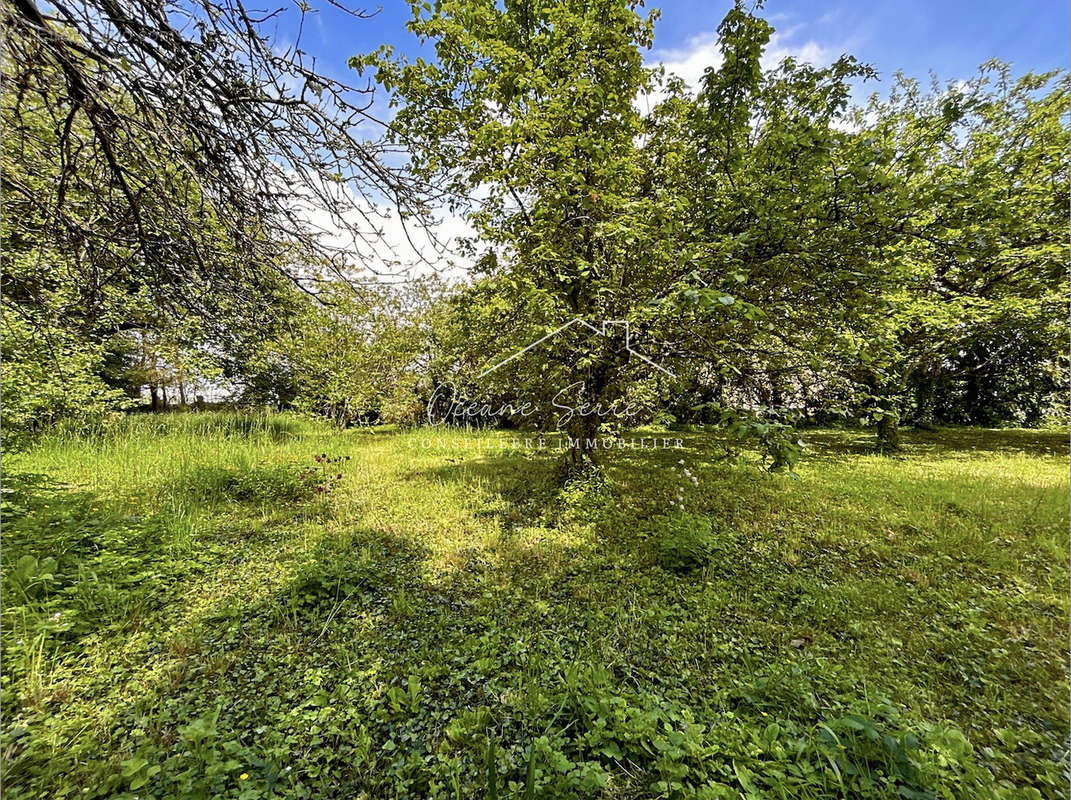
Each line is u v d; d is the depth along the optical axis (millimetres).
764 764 1630
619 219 3912
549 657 2420
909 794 1460
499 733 1915
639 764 1748
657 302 2918
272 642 2541
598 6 4426
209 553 3658
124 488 5145
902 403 11305
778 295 3957
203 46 1910
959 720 2006
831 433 11258
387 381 12680
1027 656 2445
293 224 2486
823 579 3357
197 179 2137
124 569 3113
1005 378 12016
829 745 1673
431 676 2271
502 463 7578
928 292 8328
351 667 2334
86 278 2619
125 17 1738
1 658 2105
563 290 4871
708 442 9055
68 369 6773
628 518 4656
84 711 1952
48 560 2756
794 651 2504
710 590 3176
